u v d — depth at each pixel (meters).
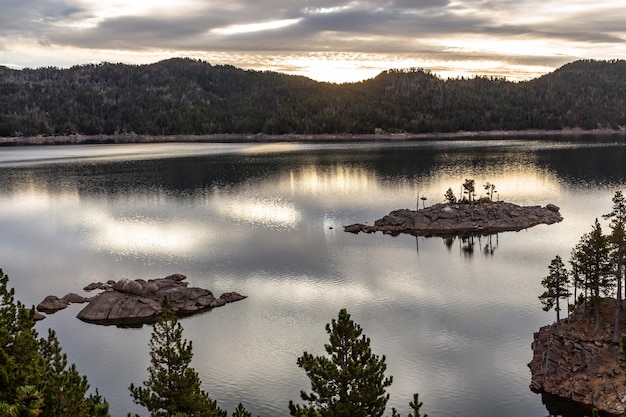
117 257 127.38
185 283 105.81
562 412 60.69
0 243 141.88
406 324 85.50
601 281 81.94
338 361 41.47
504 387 66.25
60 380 29.56
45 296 102.56
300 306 94.50
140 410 63.34
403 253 127.31
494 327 83.62
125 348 80.31
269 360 74.75
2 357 28.67
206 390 67.12
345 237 143.62
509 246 131.88
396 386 67.12
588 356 65.81
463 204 168.88
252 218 168.25
